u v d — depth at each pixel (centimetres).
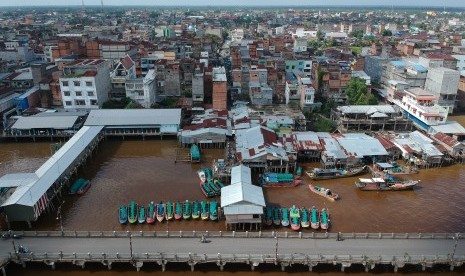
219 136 10362
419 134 10519
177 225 7012
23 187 7119
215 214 7125
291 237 6369
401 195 8288
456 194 8350
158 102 13425
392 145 9656
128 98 12825
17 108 12406
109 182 8638
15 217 6731
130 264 5962
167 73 13688
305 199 8012
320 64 16012
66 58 16612
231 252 5984
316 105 12900
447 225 7200
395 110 11931
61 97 12738
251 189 7206
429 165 9556
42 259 5784
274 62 16338
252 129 9988
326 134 10288
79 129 11044
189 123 11888
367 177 9006
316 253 5981
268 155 8725
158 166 9488
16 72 15350
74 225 6975
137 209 7325
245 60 16325
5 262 5644
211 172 8881
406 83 13788
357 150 9419
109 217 7250
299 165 9538
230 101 14112
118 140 11056
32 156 10144
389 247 6172
